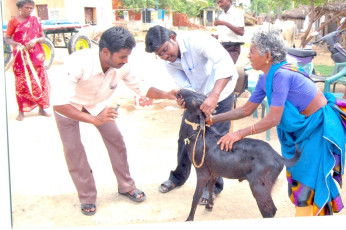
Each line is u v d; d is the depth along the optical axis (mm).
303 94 2723
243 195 3980
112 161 3768
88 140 5617
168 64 3721
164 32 3330
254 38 2688
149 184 4238
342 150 2773
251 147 2902
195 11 40094
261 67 2764
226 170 3002
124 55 2873
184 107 3139
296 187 2947
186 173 4062
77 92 3230
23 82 6344
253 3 64750
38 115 6812
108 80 3229
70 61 3057
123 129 6137
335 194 2863
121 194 3990
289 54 7348
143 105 7352
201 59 3494
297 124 2777
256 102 3057
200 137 3104
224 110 3693
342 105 2865
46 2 18312
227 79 3279
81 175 3543
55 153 5121
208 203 3615
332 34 8094
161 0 33656
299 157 2719
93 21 21500
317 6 16953
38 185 4207
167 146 5379
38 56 6445
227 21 6348
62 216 3600
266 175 2848
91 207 3623
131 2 30766
